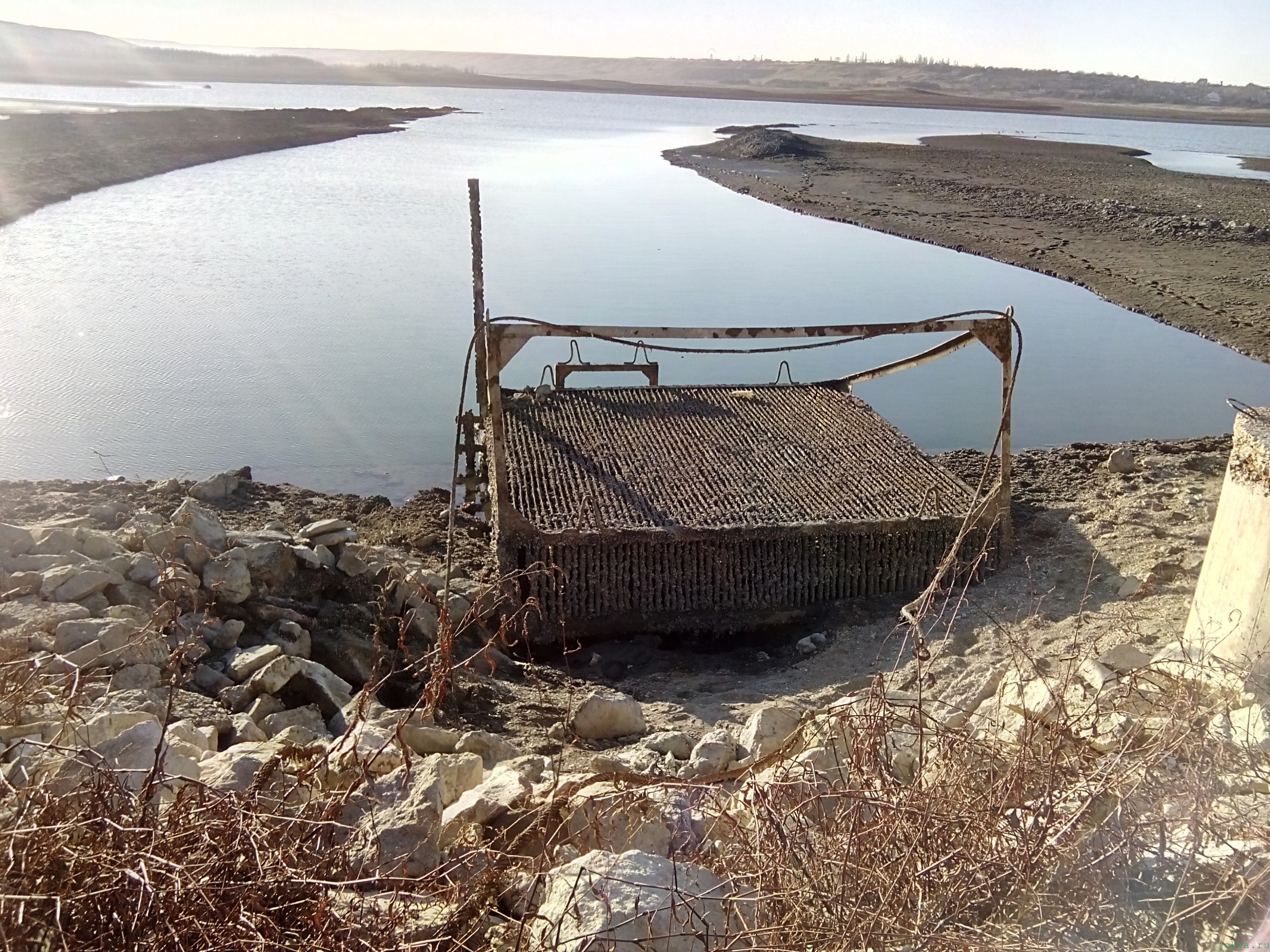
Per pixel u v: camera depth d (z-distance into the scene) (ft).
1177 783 11.27
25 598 18.04
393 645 21.35
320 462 36.99
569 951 9.22
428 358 48.78
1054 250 83.05
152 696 16.01
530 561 23.88
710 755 15.72
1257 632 14.34
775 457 28.43
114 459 36.68
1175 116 448.24
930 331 24.73
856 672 21.43
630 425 30.50
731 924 9.73
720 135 225.15
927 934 9.62
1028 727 12.37
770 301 62.13
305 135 176.55
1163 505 29.66
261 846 9.61
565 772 15.14
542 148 179.32
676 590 24.32
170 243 76.02
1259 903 9.97
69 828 8.89
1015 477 34.27
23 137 116.37
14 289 59.47
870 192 121.29
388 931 9.29
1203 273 73.82
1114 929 9.88
